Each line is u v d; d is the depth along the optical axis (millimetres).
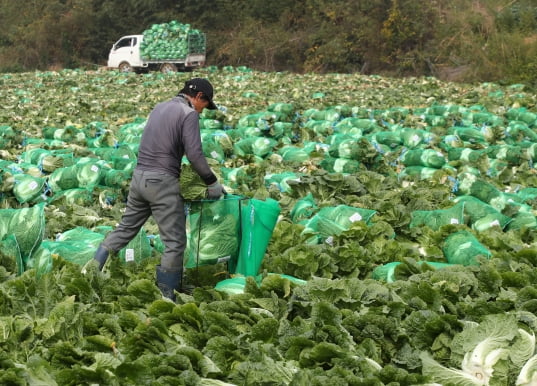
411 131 16672
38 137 18109
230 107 25219
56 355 6070
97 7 64562
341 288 6984
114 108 24844
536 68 41750
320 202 11484
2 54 63938
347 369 5852
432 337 6434
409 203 11078
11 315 7020
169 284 7953
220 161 15133
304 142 17094
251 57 59375
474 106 25078
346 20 56000
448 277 7418
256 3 61188
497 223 10203
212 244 8156
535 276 7660
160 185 7887
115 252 8281
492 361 6027
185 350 5988
